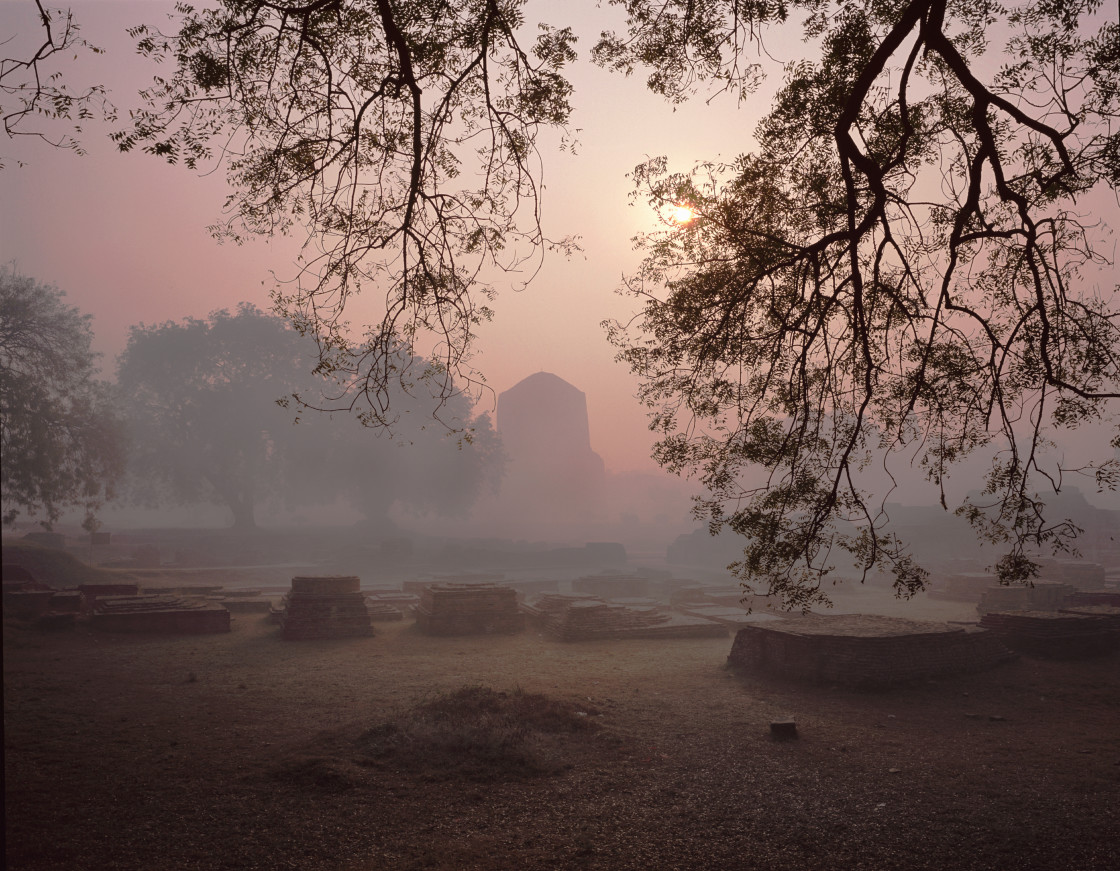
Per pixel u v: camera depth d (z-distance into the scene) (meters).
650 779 8.53
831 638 13.58
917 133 7.08
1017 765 8.99
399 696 12.61
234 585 33.25
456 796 7.94
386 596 27.12
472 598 20.72
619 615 20.31
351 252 7.06
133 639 18.50
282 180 7.06
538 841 6.87
